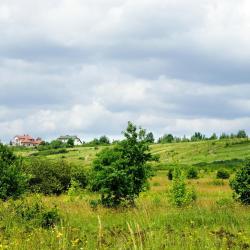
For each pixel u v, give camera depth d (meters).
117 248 10.99
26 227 16.23
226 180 62.97
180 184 29.17
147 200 31.70
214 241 11.95
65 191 48.84
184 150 169.25
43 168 48.28
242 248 12.05
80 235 14.17
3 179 26.59
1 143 28.61
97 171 28.83
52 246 11.37
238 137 197.62
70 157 167.62
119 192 28.28
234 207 23.31
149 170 29.89
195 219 18.47
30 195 24.17
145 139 29.89
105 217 21.17
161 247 10.51
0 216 17.58
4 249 11.51
